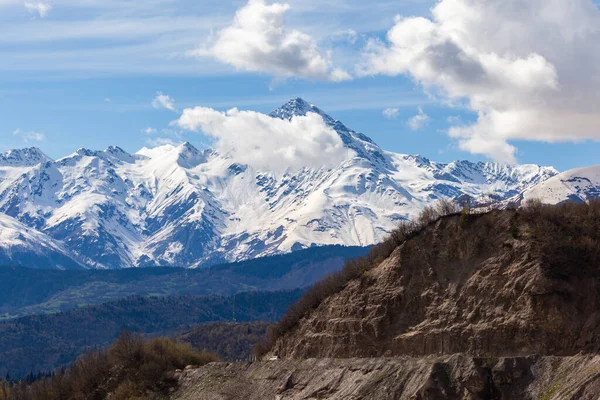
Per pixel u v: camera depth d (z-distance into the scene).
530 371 146.75
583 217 177.50
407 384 159.25
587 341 154.50
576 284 162.88
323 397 176.62
